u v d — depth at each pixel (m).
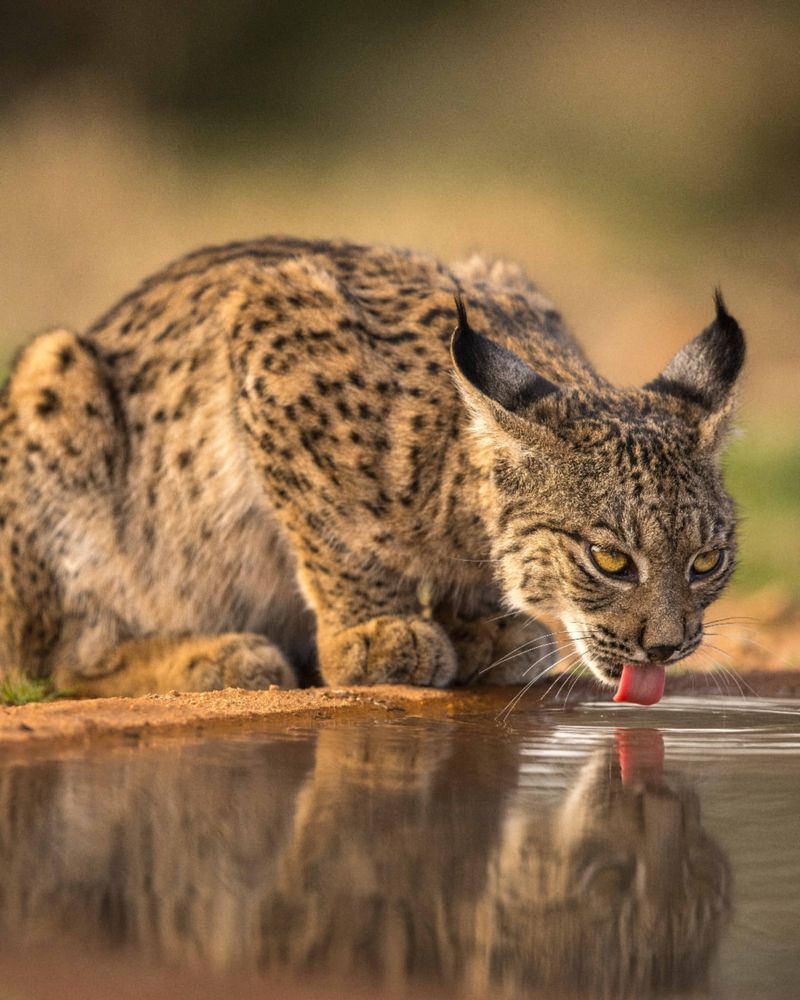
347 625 10.41
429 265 11.39
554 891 5.19
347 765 7.21
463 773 7.15
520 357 9.99
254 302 10.34
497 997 4.20
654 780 7.14
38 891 5.02
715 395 9.60
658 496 8.96
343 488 10.02
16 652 10.84
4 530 10.64
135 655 10.86
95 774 6.79
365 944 4.60
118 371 11.01
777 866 5.58
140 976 4.26
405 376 9.95
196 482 10.80
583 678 11.00
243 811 6.14
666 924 4.87
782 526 20.27
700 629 9.38
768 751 8.05
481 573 10.32
